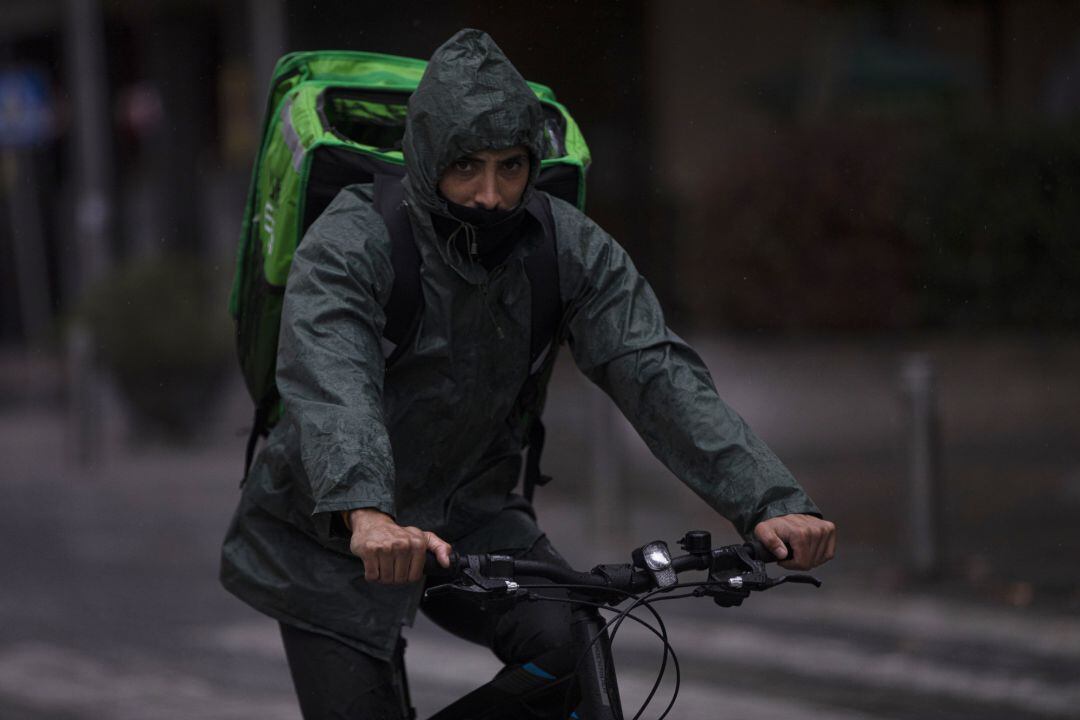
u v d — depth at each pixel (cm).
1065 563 1805
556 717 694
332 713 713
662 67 3984
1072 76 3688
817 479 2456
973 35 3816
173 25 4597
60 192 6044
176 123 4616
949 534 2006
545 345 710
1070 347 2800
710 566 639
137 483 2934
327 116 843
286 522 727
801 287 3078
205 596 1923
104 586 2000
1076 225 2933
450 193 650
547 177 749
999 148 2980
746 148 3275
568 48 3784
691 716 1312
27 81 4534
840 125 3159
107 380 3534
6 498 2820
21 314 6319
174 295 3428
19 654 1634
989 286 2967
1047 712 1291
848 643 1540
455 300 679
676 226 3931
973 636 1535
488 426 717
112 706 1417
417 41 3500
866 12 3102
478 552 741
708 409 668
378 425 620
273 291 764
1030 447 2619
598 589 624
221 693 1465
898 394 1802
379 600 717
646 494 2470
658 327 692
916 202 3006
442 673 1505
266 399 805
